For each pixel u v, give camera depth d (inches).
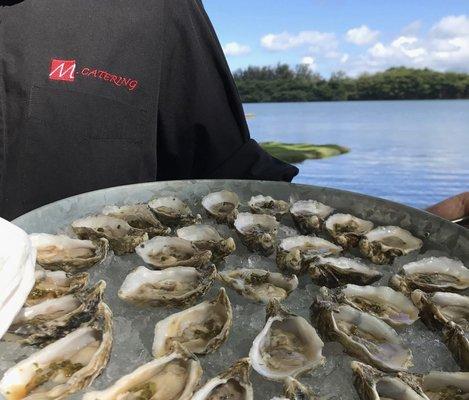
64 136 18.6
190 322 11.5
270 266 14.2
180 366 10.1
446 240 13.4
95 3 19.3
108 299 12.1
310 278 13.8
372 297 12.7
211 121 20.9
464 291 12.8
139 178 20.3
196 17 20.8
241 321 11.6
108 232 14.8
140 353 10.3
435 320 11.5
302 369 9.8
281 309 11.5
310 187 16.4
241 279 12.8
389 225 14.8
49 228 14.0
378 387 9.6
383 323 11.4
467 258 12.9
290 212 15.9
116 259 14.1
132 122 19.8
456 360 10.4
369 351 10.8
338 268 13.3
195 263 13.7
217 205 16.5
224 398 9.3
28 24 18.2
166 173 22.9
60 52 18.5
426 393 9.6
